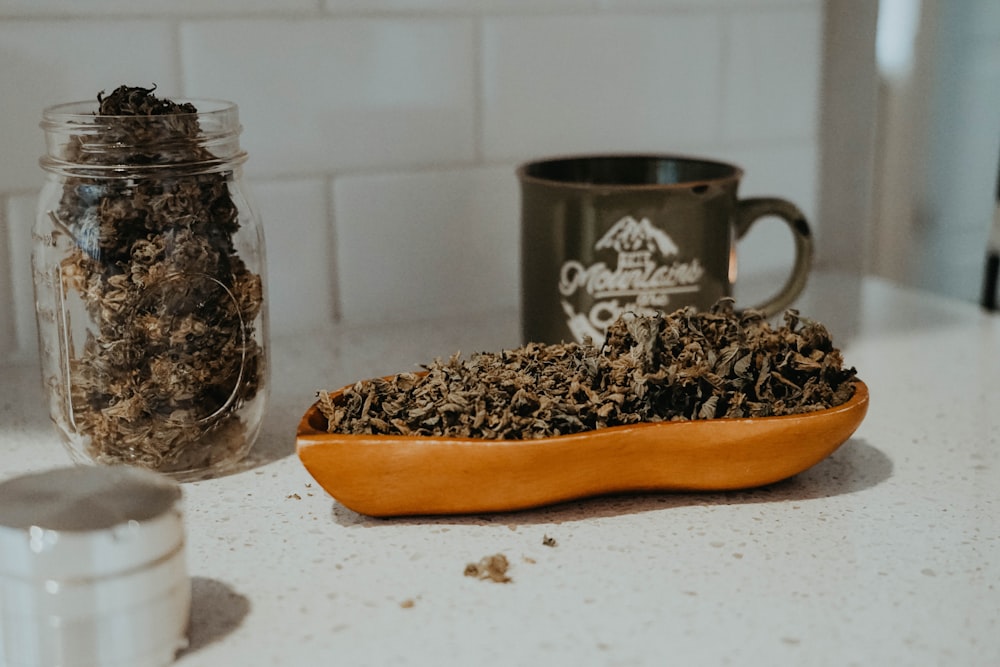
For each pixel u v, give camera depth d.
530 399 0.54
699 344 0.58
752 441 0.55
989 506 0.57
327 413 0.55
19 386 0.78
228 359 0.59
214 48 0.82
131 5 0.79
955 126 0.97
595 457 0.53
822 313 0.95
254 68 0.83
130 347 0.56
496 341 0.88
